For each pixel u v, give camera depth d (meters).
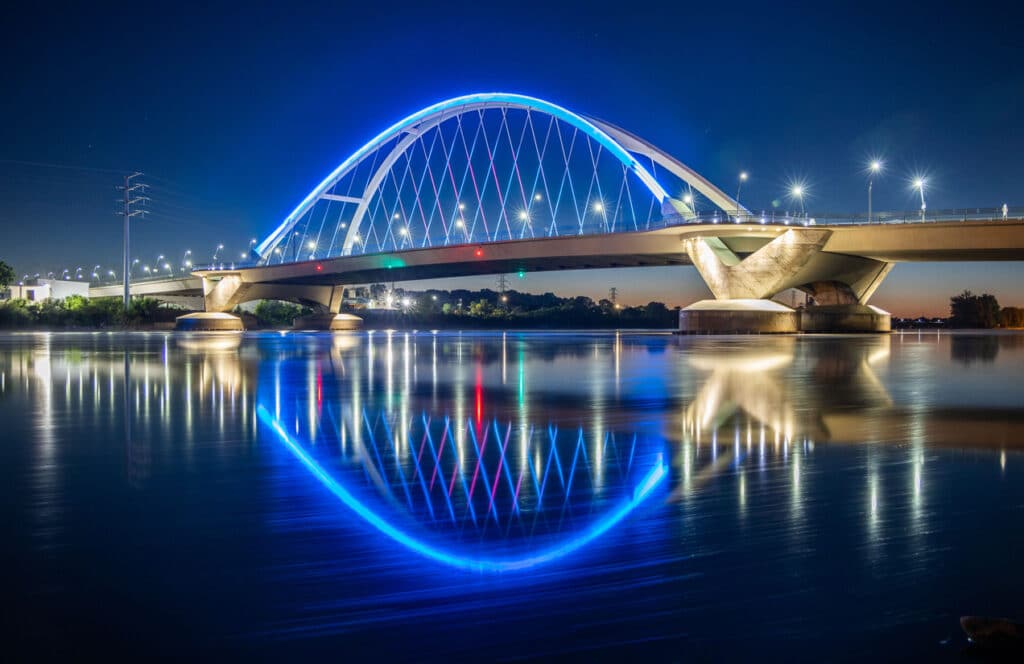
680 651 3.74
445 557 5.07
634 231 70.06
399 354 34.69
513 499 6.61
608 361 28.58
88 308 105.81
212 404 14.06
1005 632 3.78
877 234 60.47
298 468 7.97
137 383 18.67
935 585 4.51
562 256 74.81
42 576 4.67
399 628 4.00
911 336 65.75
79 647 3.76
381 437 10.07
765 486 7.04
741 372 22.58
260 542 5.37
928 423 11.34
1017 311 138.50
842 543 5.28
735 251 68.88
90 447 9.26
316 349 40.44
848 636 3.88
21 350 38.31
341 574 4.75
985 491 6.79
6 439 9.87
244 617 4.12
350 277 108.25
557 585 4.56
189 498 6.63
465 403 14.23
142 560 4.98
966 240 57.03
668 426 11.05
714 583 4.57
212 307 116.81
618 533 5.56
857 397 15.30
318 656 3.71
